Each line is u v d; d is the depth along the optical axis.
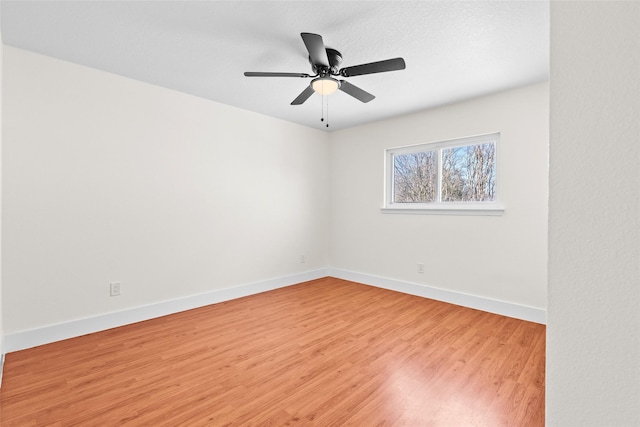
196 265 3.25
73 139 2.49
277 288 3.99
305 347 2.33
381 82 2.79
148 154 2.90
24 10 1.81
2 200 2.19
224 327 2.71
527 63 2.43
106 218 2.67
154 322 2.82
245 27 1.99
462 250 3.34
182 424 1.51
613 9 0.32
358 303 3.39
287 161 4.11
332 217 4.65
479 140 3.28
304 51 2.28
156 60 2.44
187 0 1.74
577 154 0.34
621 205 0.32
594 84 0.33
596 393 0.33
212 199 3.37
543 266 2.84
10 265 2.23
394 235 3.93
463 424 1.51
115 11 1.83
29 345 2.29
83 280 2.55
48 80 2.38
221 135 3.43
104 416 1.56
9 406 1.63
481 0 1.71
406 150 3.88
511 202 3.01
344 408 1.63
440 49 2.22
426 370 2.00
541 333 2.59
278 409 1.62
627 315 0.32
